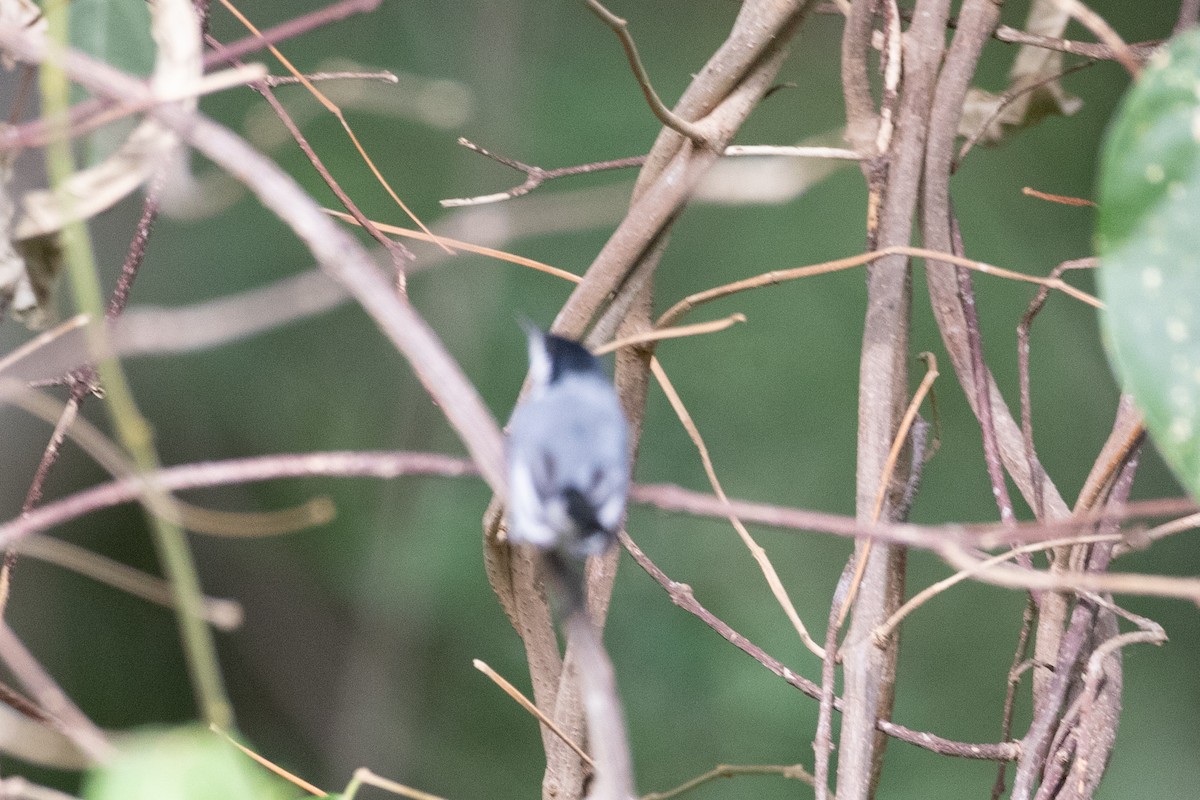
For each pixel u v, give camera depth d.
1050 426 14.25
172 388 14.67
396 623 14.16
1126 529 4.77
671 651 12.65
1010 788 12.09
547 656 4.94
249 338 14.95
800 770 5.50
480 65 14.59
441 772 13.91
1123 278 3.21
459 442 14.51
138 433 3.66
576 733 4.67
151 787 2.95
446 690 14.23
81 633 14.34
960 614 13.35
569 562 3.84
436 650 14.25
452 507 14.41
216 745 3.06
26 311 4.94
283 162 14.02
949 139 4.78
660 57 15.98
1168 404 3.16
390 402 15.07
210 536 14.84
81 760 3.54
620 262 4.68
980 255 14.81
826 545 13.59
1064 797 4.36
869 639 4.41
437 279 14.25
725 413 14.25
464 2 14.93
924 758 12.48
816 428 14.23
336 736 14.27
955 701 12.80
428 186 14.37
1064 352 14.62
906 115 4.70
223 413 14.83
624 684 12.52
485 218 5.17
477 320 14.27
